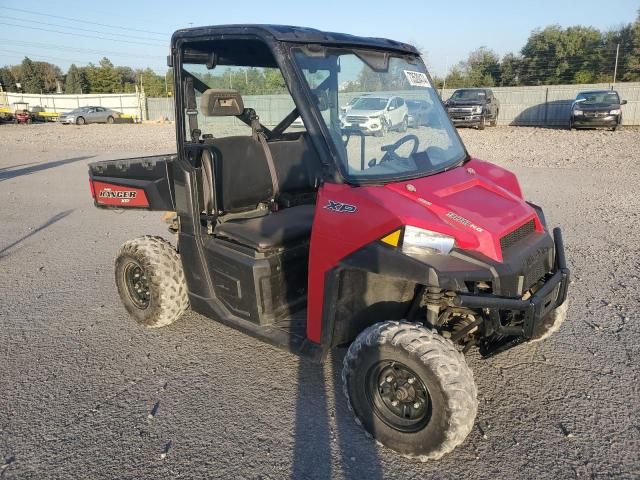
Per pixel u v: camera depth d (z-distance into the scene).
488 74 46.53
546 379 3.68
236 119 4.18
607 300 4.89
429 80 4.01
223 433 3.19
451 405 2.66
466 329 3.20
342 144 3.21
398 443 2.93
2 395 3.60
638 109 25.81
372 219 2.90
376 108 3.39
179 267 4.32
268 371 3.86
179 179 3.82
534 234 3.31
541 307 2.91
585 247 6.45
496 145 17.53
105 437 3.16
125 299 4.57
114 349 4.22
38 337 4.43
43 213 8.88
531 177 11.27
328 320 3.13
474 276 2.74
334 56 3.41
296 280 3.71
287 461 2.95
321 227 3.08
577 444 3.04
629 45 41.81
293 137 4.58
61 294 5.33
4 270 6.06
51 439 3.15
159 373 3.86
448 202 3.08
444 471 2.86
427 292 3.00
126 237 7.32
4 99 49.28
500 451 3.00
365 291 3.17
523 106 28.83
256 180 4.17
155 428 3.24
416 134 3.65
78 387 3.69
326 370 3.87
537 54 45.56
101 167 4.76
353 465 2.92
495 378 3.70
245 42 3.65
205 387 3.67
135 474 2.86
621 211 8.18
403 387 2.88
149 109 42.94
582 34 44.41
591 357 3.94
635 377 3.67
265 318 3.57
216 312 3.81
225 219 4.06
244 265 3.52
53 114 43.81
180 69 3.72
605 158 14.08
